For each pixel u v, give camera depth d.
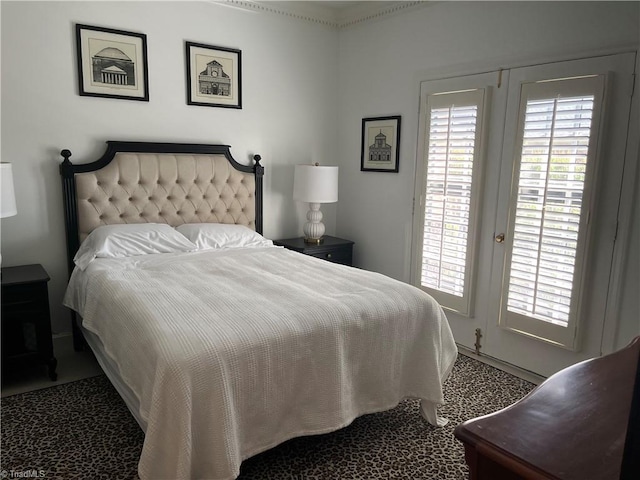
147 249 3.14
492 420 0.99
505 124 3.12
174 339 1.76
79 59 3.19
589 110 2.66
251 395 1.81
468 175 3.34
